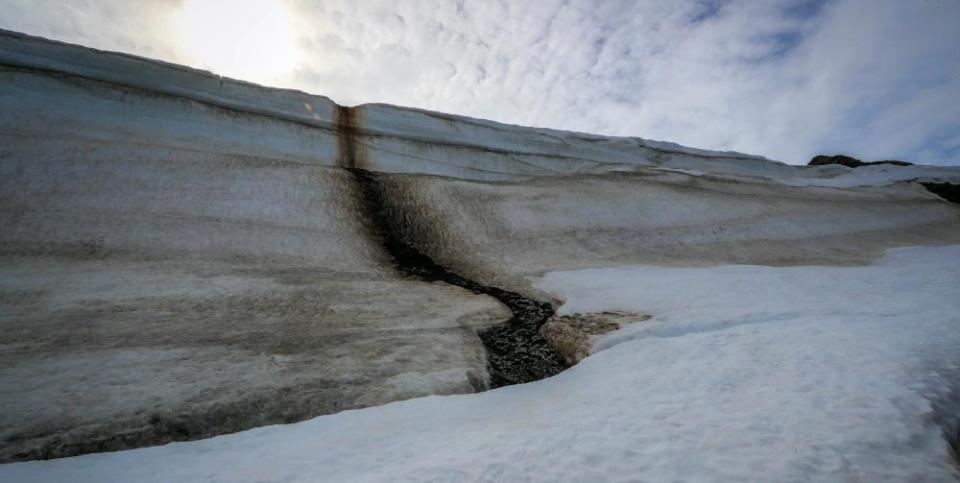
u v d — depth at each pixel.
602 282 20.86
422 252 26.73
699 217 33.59
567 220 31.41
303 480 7.10
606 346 13.94
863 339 11.80
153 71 31.16
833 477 6.53
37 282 15.64
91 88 28.38
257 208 25.56
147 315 14.67
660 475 6.80
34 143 23.86
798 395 8.92
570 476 6.89
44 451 8.74
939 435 7.65
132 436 9.47
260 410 10.70
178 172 26.22
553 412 9.35
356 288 19.58
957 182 52.12
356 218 28.38
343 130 36.91
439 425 9.23
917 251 29.67
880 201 44.47
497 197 33.56
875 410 8.15
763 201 38.25
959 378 9.60
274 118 34.28
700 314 15.35
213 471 7.50
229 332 14.30
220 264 19.95
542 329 16.81
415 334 15.34
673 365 11.36
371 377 12.34
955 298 16.03
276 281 18.98
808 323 13.70
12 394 10.09
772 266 25.44
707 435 7.73
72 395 10.32
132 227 20.97
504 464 7.20
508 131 44.06
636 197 35.72
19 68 26.81
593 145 48.78
